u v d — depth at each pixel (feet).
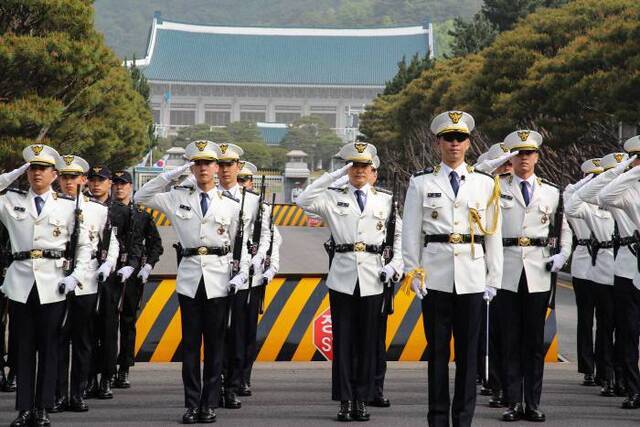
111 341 47.52
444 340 37.76
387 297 45.32
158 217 235.61
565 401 47.39
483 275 37.93
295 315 58.44
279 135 652.48
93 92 127.95
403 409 45.21
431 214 37.86
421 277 37.22
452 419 37.65
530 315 43.57
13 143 110.32
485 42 315.17
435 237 37.86
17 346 40.78
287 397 47.98
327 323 58.59
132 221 48.60
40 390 40.68
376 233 44.11
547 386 51.72
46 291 40.52
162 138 601.21
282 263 140.15
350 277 43.60
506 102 153.79
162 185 43.16
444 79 221.25
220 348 42.55
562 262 44.11
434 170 38.50
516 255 43.86
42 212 40.70
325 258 150.41
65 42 116.37
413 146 238.48
